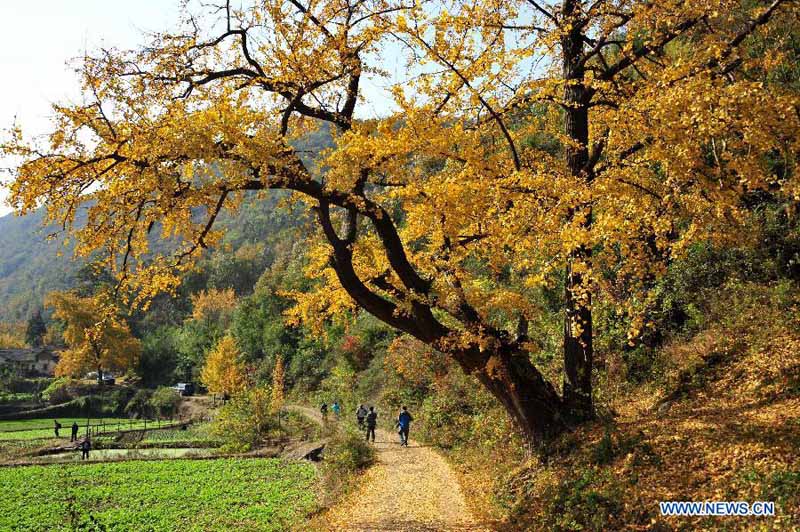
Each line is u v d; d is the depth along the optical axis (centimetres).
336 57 938
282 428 2656
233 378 4078
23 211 771
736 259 1282
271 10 915
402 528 903
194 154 729
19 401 5359
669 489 691
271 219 11219
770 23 907
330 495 1270
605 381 1310
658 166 937
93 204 838
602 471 821
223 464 1981
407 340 2236
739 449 704
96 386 5631
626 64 1033
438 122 850
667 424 883
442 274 1026
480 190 805
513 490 987
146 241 933
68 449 2619
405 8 838
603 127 1037
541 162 1060
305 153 948
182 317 8881
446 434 1744
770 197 1270
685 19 889
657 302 1362
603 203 754
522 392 1057
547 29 972
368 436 1981
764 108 620
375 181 958
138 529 1155
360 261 1144
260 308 5294
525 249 837
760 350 1022
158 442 2712
